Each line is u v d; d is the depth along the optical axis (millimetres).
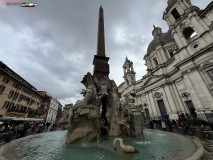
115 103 8359
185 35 25344
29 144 5391
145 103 31953
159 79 27516
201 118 15781
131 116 7805
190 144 4383
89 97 6785
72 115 6094
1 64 24500
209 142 6438
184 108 21422
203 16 19875
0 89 23188
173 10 26703
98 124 6859
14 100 27484
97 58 10297
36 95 39094
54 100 57750
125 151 3760
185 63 20266
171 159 2906
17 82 28344
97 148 4605
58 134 9492
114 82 9531
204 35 18391
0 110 23156
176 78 23688
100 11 14719
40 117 42531
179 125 15648
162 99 26531
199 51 18031
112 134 7207
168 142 5312
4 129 13367
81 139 5539
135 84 38938
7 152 3744
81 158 3434
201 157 2975
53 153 3977
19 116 29422
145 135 7766
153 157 3262
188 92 20734
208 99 16234
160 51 33375
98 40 12156
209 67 16938
